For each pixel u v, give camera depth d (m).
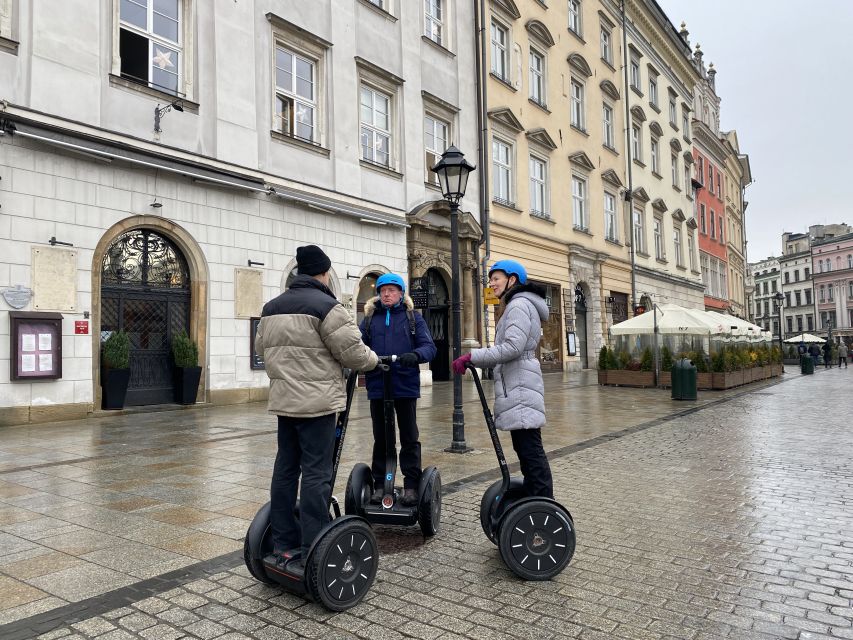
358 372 3.70
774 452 7.61
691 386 14.05
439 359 19.16
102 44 10.51
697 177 41.47
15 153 9.36
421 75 17.86
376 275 16.17
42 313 9.52
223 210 12.25
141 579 3.55
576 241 25.12
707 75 46.50
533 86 23.36
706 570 3.77
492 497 3.97
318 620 3.09
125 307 11.08
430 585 3.54
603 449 7.76
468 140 19.50
